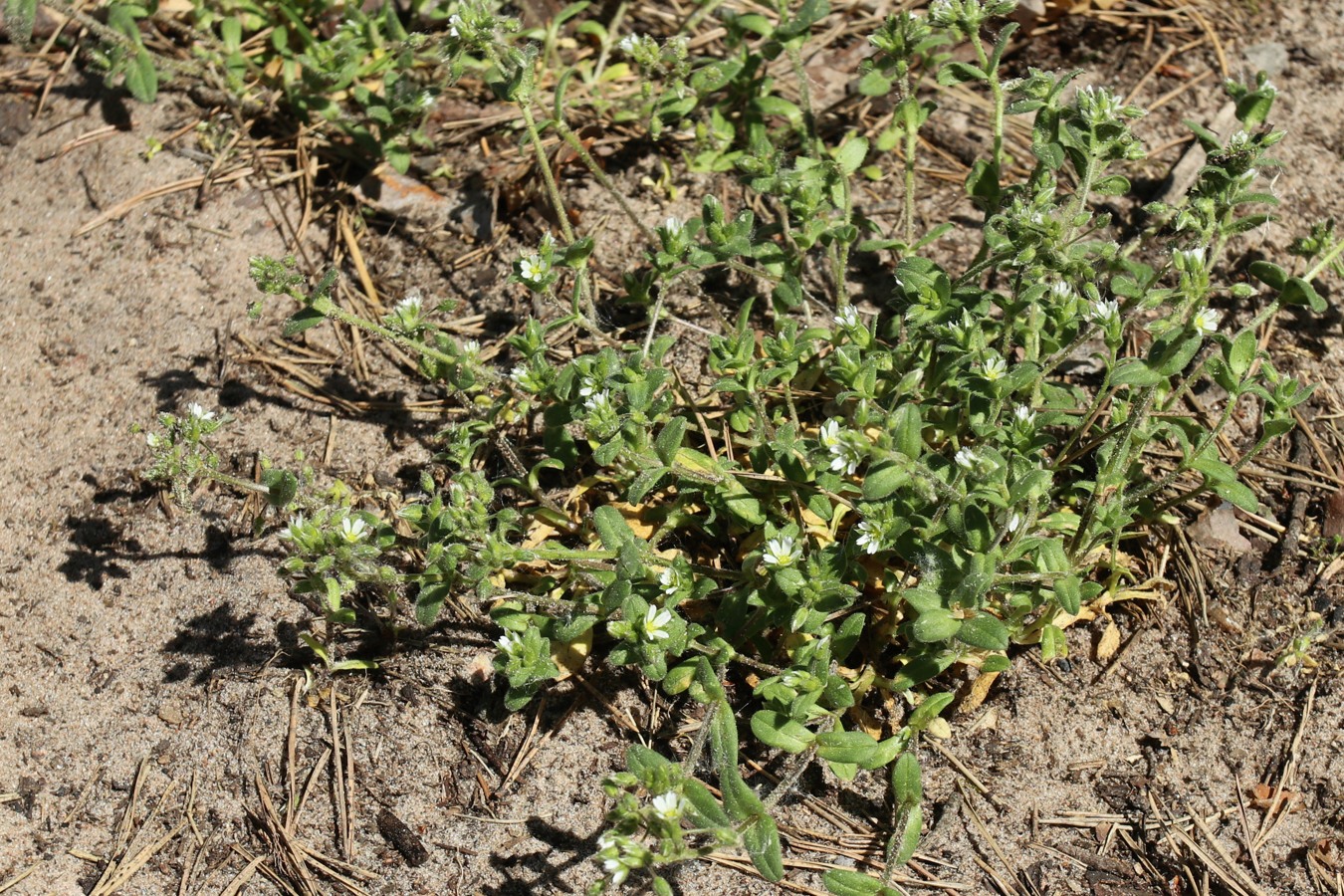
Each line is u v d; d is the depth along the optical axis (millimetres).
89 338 806
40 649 752
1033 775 723
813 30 879
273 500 709
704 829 664
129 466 781
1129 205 826
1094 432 750
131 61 827
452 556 698
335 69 832
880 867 710
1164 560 750
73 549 768
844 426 741
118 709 743
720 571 727
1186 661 736
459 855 716
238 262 822
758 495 738
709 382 786
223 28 846
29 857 722
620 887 709
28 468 782
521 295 811
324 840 720
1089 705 731
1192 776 722
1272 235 812
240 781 730
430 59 847
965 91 858
